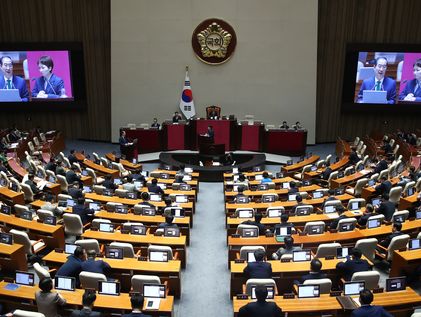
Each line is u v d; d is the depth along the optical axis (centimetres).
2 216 1173
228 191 1551
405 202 1326
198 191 1794
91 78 2512
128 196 1402
